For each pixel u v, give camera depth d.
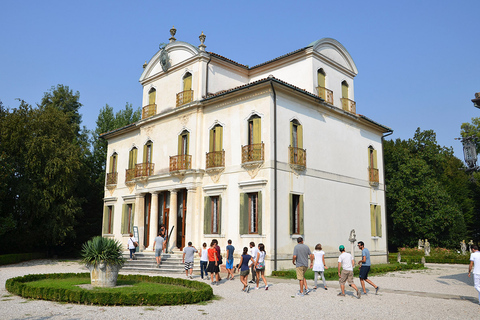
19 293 11.66
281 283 15.43
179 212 23.56
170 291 11.90
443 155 46.38
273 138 19.25
